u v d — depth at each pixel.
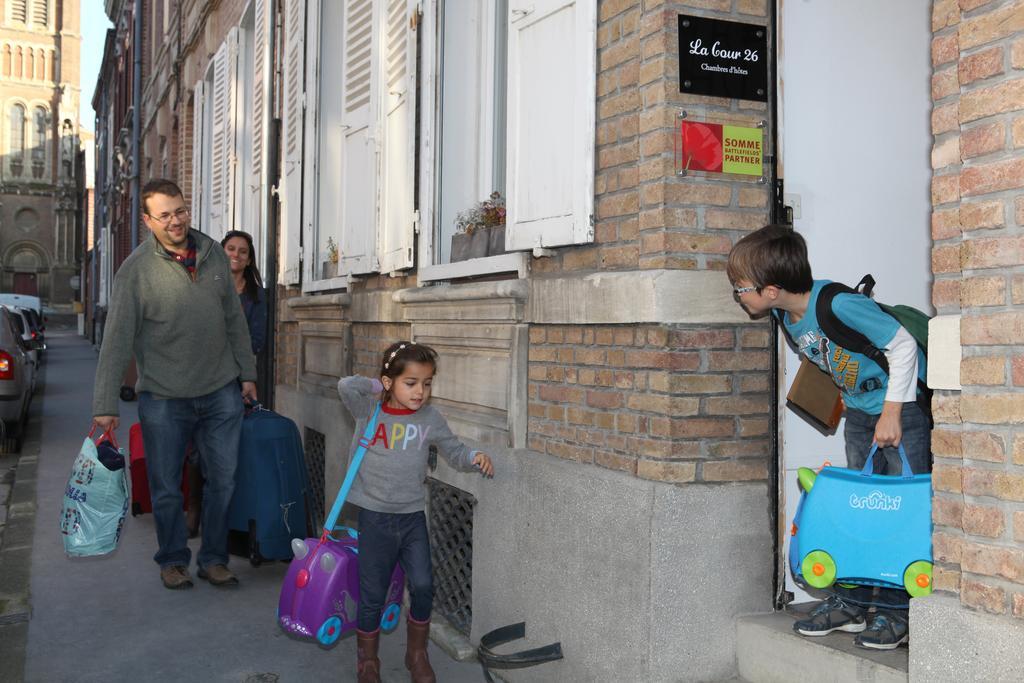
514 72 4.04
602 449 3.54
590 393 3.61
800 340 3.11
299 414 7.68
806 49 3.53
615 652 3.31
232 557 6.27
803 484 2.85
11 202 70.62
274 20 8.94
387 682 4.02
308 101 7.56
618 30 3.44
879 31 3.65
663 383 3.18
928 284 3.69
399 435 3.84
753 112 3.32
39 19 71.62
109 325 5.06
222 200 11.42
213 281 5.35
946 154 2.34
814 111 3.54
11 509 7.66
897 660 2.73
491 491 4.23
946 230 2.34
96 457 4.96
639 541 3.18
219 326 5.34
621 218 3.44
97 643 4.51
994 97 2.12
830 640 2.94
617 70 3.45
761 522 3.27
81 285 52.03
